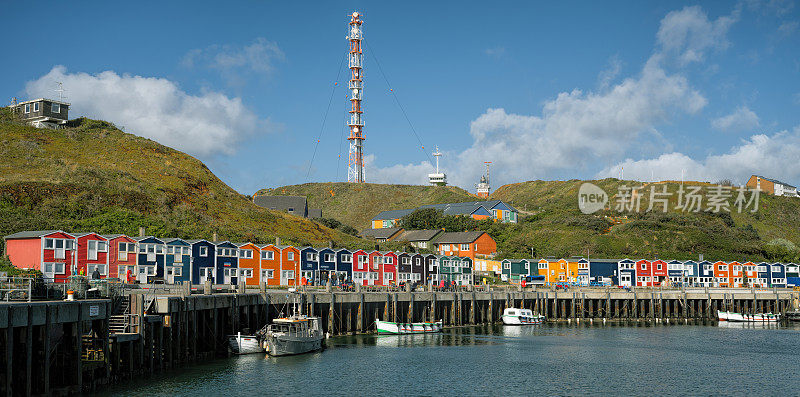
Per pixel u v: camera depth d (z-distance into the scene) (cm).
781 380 5994
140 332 5153
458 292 10100
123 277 8750
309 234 14988
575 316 11825
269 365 6091
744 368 6569
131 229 11275
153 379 5162
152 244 9106
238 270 10162
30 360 3656
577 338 8762
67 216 11231
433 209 19812
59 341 4197
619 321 11394
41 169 13212
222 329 6606
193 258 9575
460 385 5616
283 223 15238
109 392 4650
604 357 7150
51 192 11756
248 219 14612
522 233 18625
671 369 6481
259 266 10450
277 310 7562
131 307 5275
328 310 8338
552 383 5762
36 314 3725
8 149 13800
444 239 16962
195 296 5956
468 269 13875
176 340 5691
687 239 17225
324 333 8294
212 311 6341
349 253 11756
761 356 7338
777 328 10369
